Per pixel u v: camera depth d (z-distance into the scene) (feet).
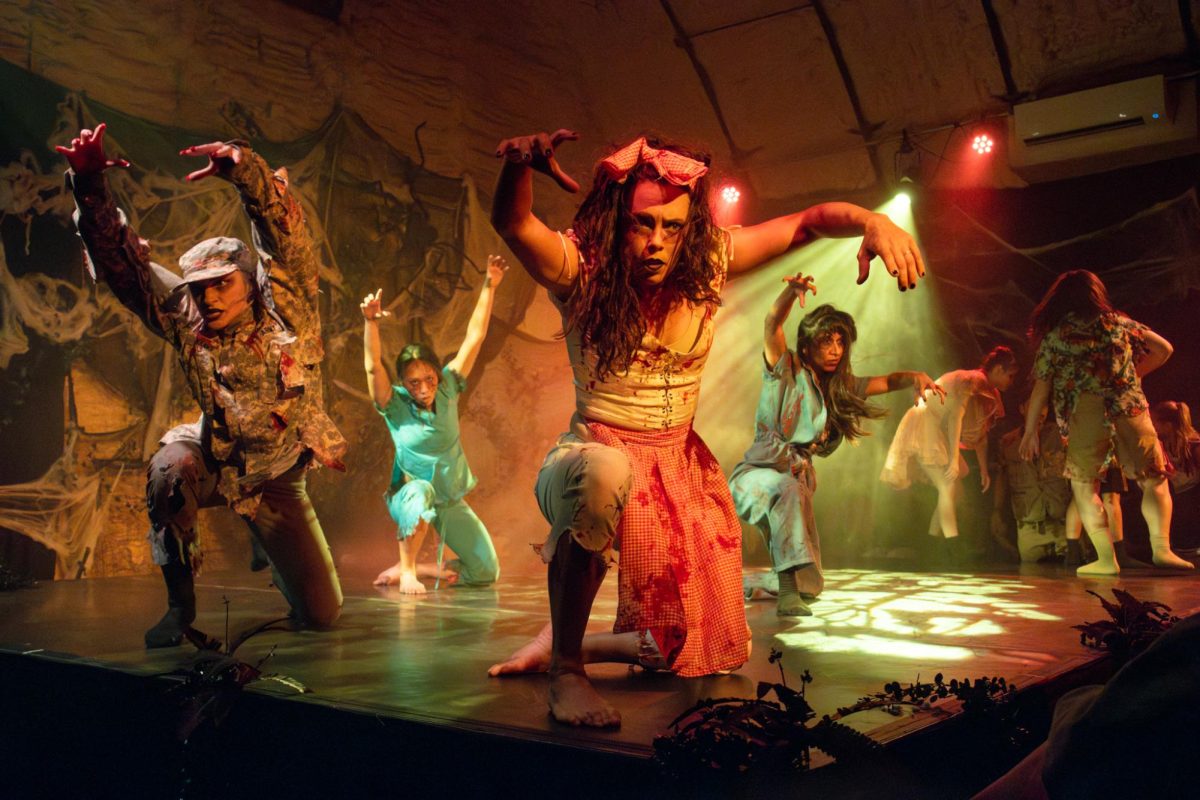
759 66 31.99
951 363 33.55
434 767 6.82
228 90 25.80
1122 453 20.22
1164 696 2.77
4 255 21.29
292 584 11.93
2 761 10.21
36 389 21.70
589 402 8.09
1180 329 30.09
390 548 28.58
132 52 23.81
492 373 31.91
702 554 8.26
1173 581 18.12
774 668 8.96
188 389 24.39
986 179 31.89
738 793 5.61
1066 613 13.35
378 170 29.19
